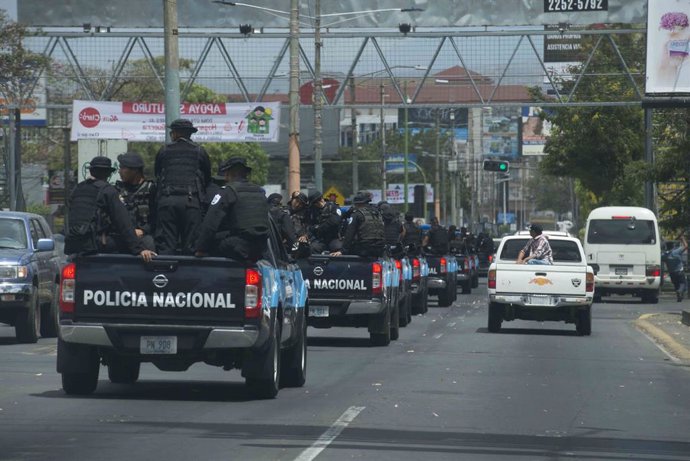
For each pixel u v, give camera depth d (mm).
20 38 98625
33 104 102375
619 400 34969
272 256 34062
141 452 24562
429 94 180250
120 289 31516
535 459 24766
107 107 97312
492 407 32656
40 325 56875
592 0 96312
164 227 33719
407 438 26984
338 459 24141
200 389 35719
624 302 105062
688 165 97250
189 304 31406
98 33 98625
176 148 33750
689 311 68188
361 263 50469
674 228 103000
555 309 61500
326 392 35375
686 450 26406
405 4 97688
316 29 93250
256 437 26672
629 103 97625
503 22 97062
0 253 52531
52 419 29000
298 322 36594
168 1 53625
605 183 140125
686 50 67500
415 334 61188
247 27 97312
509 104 99312
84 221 31656
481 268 147000
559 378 40656
